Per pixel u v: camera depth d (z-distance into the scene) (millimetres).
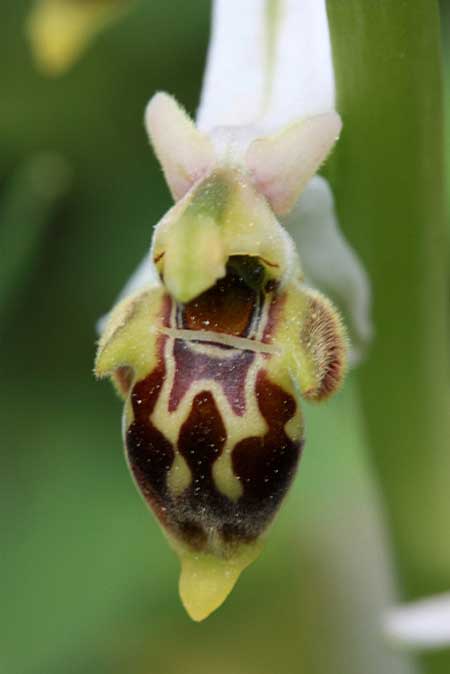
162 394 115
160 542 172
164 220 115
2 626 171
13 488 175
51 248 185
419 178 121
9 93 191
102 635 174
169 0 185
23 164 193
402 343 127
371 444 131
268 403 115
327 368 115
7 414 179
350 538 180
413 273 124
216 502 115
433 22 118
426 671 139
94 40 185
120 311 117
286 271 116
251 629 193
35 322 184
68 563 172
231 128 118
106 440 177
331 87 121
